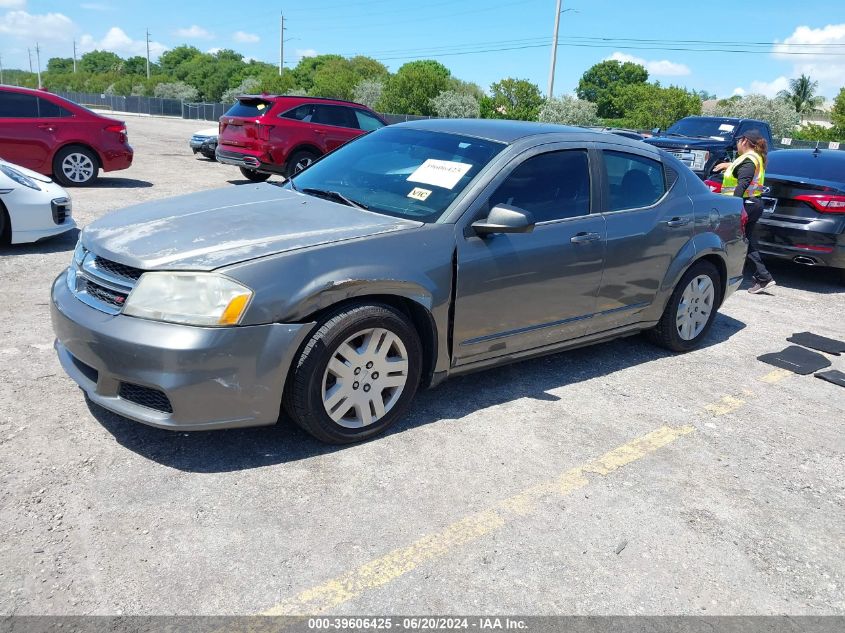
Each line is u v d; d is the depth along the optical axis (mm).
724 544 3006
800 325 6469
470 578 2654
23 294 5582
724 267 5445
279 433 3590
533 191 4094
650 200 4816
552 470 3475
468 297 3750
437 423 3863
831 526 3211
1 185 6641
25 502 2871
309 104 12258
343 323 3266
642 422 4109
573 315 4391
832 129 52500
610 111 103875
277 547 2730
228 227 3443
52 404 3707
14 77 186000
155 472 3160
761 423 4242
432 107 54594
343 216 3703
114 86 110188
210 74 108938
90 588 2443
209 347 2963
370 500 3084
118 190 11164
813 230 7434
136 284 3074
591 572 2752
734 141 13281
